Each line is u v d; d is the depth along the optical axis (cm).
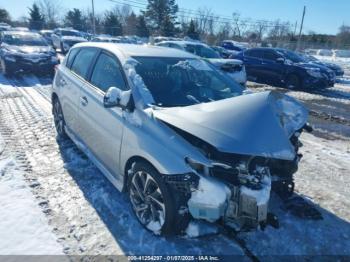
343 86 1504
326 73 1282
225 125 260
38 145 505
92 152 401
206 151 261
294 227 325
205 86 377
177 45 1221
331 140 638
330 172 468
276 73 1357
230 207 257
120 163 326
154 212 296
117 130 327
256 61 1435
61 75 500
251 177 256
